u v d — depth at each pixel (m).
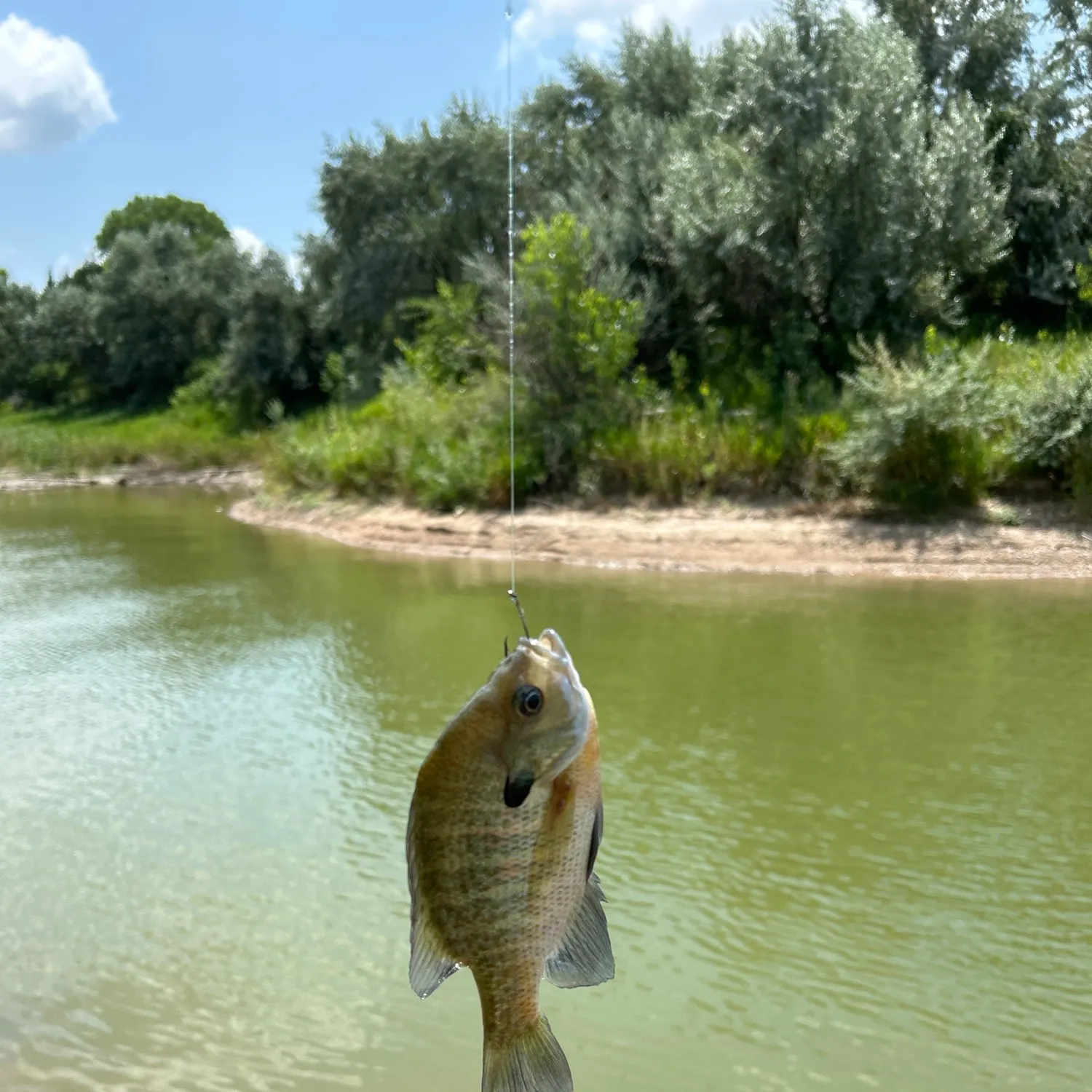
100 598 18.22
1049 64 28.59
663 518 20.75
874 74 23.75
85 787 9.95
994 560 17.52
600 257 24.62
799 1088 5.77
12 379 70.75
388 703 12.19
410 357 30.03
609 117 32.75
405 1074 6.01
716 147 24.91
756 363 23.83
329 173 38.72
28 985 6.89
